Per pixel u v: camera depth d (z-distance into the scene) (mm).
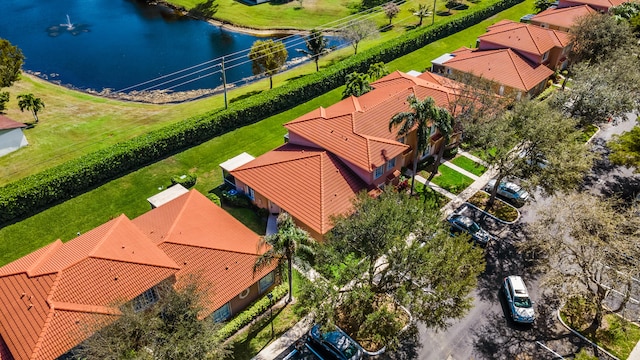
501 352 30156
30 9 95062
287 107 57812
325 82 61000
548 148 36656
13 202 39094
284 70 70750
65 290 26562
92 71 70438
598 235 29125
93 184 43812
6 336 25234
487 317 32406
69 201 42031
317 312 26672
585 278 30797
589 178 45875
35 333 24906
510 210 41938
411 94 47844
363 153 40250
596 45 56062
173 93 64438
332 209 37312
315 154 41094
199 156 48562
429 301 27250
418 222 29531
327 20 87500
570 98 45375
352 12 90312
